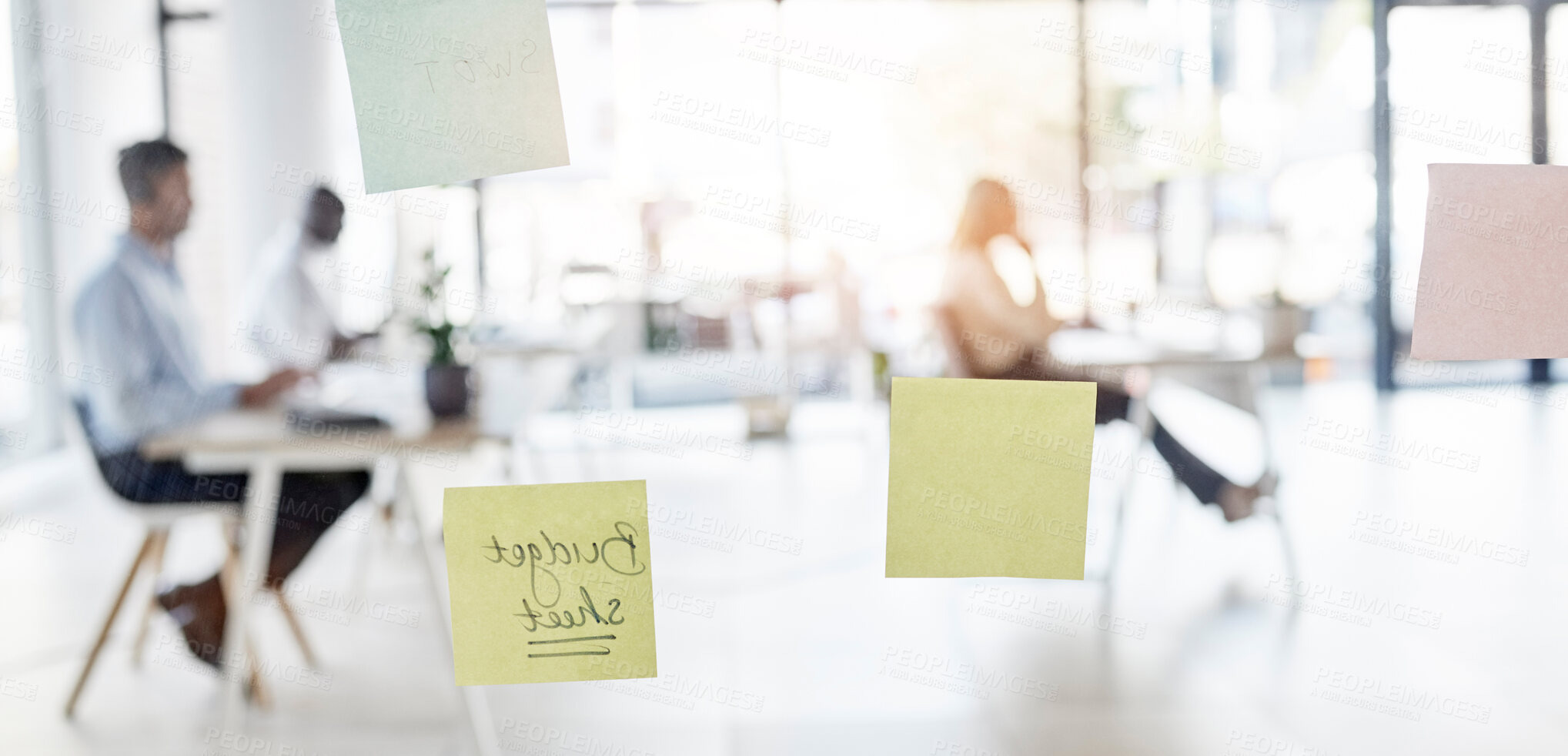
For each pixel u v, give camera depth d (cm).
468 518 53
